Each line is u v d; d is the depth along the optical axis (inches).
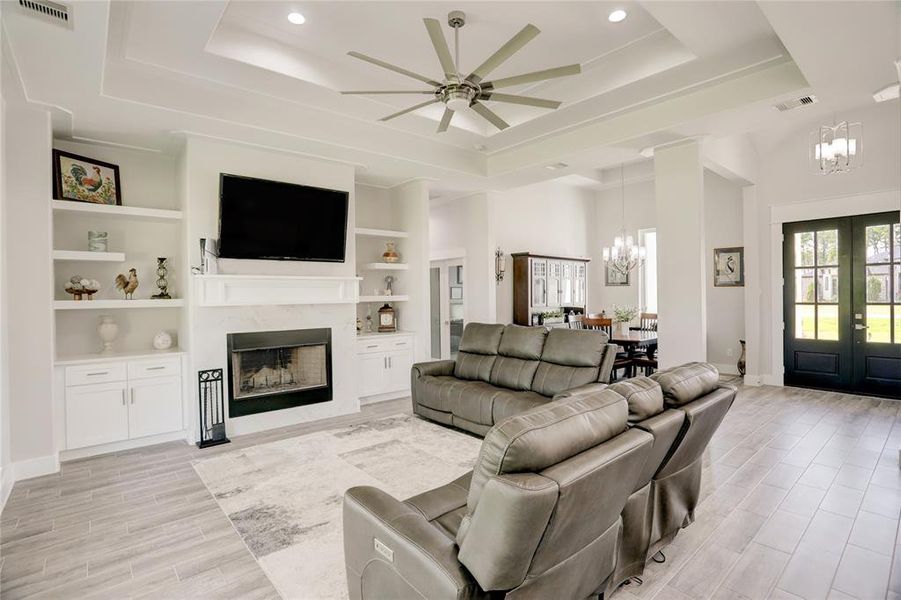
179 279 181.0
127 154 176.9
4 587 85.0
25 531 104.9
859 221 226.1
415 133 198.1
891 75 129.4
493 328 190.5
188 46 127.1
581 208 370.0
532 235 334.3
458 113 195.5
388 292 246.5
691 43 129.0
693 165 179.8
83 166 162.7
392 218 260.1
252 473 137.3
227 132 161.8
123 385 157.1
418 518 63.5
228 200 168.1
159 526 106.7
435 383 185.9
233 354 175.0
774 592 82.0
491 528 49.9
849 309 230.1
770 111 153.4
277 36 137.2
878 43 113.3
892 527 103.7
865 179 221.5
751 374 254.5
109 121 148.9
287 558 93.6
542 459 53.1
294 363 194.4
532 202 334.6
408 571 58.5
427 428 181.3
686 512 97.3
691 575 86.9
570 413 60.5
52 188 148.3
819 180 235.1
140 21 115.0
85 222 168.2
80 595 82.8
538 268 319.3
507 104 183.0
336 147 181.8
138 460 148.8
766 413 195.6
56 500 120.3
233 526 106.3
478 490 54.4
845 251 230.7
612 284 368.5
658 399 81.0
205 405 165.3
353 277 201.9
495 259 296.2
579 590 65.0
